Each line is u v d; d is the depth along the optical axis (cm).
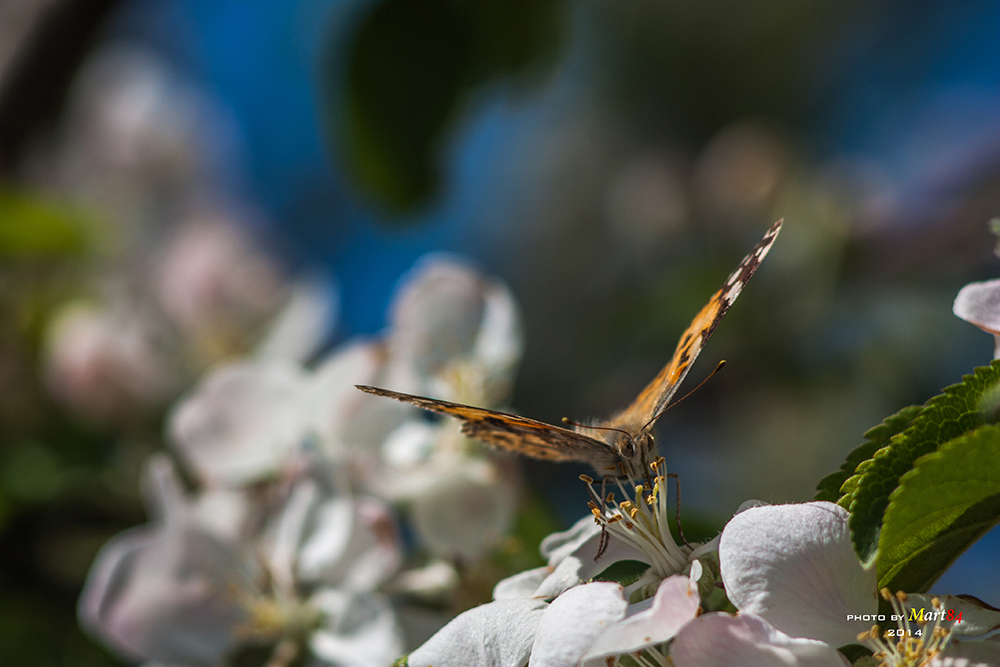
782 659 37
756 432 76
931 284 71
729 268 74
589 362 74
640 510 40
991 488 37
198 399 45
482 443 43
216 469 44
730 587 38
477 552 43
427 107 49
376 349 45
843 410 74
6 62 50
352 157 49
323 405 44
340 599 43
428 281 45
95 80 78
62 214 57
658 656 38
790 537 38
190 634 43
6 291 59
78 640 49
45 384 56
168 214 77
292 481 44
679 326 72
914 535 37
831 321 73
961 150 78
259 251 70
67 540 51
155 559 44
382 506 44
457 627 39
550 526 45
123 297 58
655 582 39
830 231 74
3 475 51
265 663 43
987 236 69
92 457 53
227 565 44
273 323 55
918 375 70
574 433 42
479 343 45
